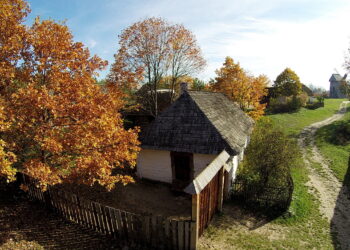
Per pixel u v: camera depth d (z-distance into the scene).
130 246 7.32
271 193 10.77
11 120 6.55
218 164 8.80
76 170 7.09
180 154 12.02
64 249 6.87
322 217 10.36
